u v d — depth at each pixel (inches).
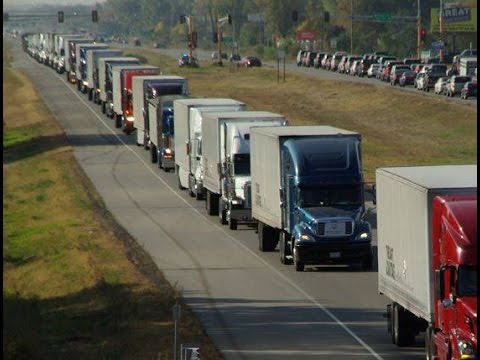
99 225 4475.9
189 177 5142.7
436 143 7214.6
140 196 5241.1
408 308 2276.1
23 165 6732.3
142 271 3474.4
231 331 2632.9
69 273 3518.7
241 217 4170.8
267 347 2456.9
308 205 3363.7
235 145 4158.5
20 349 2365.9
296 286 3159.5
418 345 2439.7
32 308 2960.1
